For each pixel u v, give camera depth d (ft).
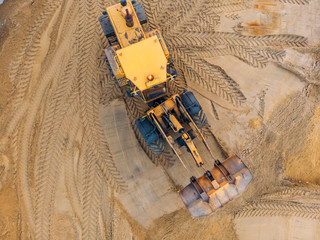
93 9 31.48
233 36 31.81
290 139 31.76
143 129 26.48
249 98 31.48
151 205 31.09
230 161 24.63
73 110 30.89
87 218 30.71
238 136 31.48
